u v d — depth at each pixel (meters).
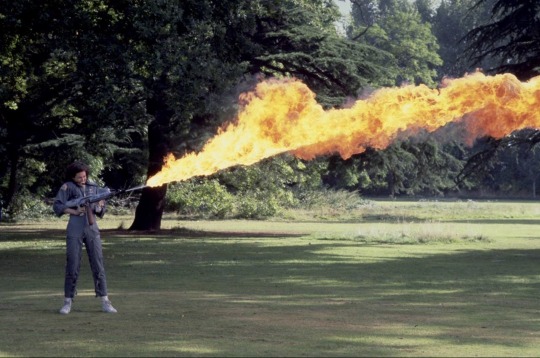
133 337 11.20
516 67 33.66
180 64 29.28
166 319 12.84
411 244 34.00
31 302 14.98
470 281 19.80
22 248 30.56
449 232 35.84
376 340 11.05
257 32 39.22
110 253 28.66
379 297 16.28
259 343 10.77
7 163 47.88
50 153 45.72
